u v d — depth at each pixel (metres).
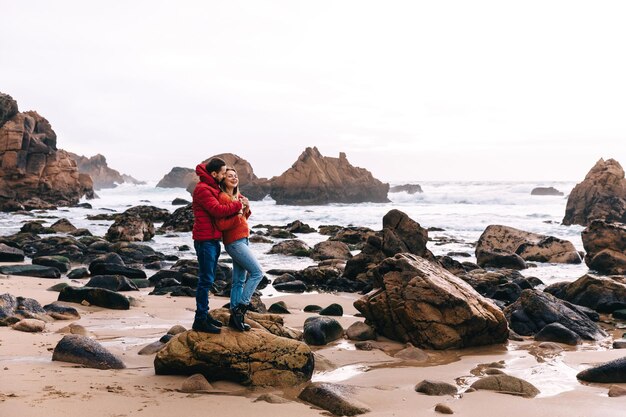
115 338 9.39
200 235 7.02
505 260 21.83
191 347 6.93
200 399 6.14
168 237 32.56
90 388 6.21
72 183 60.19
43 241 24.81
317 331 9.63
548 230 36.75
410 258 11.20
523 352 9.35
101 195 109.38
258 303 12.18
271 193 79.31
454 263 18.66
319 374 7.67
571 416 5.92
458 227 38.81
